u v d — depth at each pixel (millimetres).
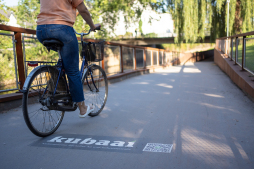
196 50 61938
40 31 2689
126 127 3096
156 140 2598
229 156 2145
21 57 4559
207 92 5453
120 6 15656
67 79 2986
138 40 48594
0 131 3002
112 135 2807
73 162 2123
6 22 13305
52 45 2691
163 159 2127
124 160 2133
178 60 23531
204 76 8898
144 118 3492
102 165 2049
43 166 2061
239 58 7367
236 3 23422
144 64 12633
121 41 47688
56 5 2662
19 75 4559
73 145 2523
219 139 2572
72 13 2811
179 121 3281
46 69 2705
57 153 2326
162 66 15281
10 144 2574
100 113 3857
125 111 3941
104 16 16625
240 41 7172
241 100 4488
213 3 25234
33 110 2645
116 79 8172
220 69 12148
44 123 2783
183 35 25375
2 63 4262
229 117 3404
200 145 2422
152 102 4582
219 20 26109
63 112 3117
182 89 6027
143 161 2102
